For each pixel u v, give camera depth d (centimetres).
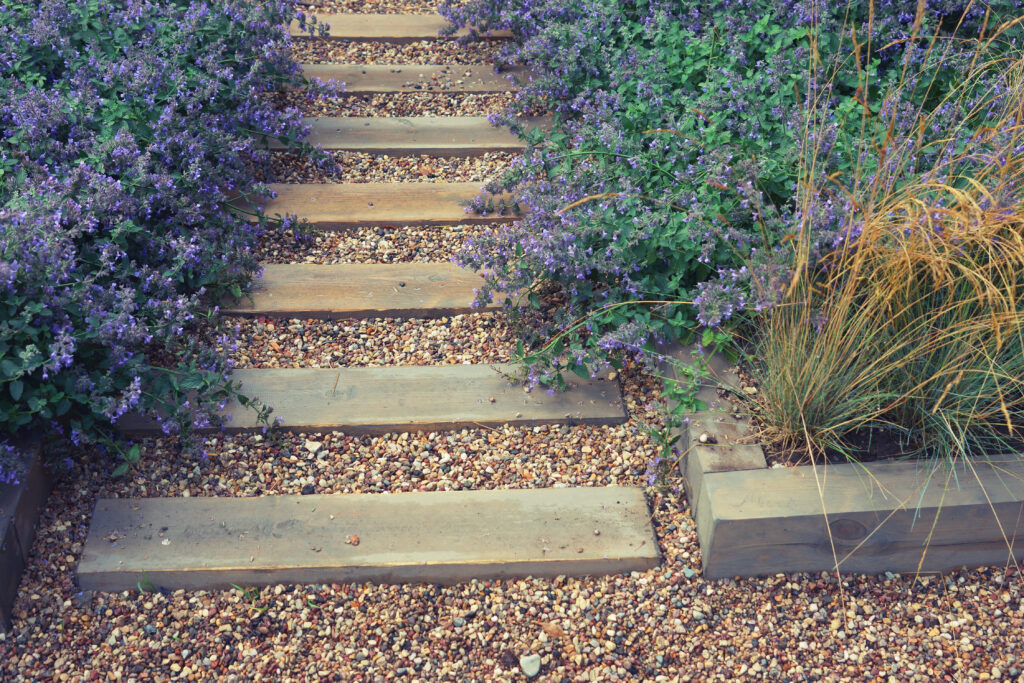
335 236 427
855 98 373
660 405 346
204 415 322
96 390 303
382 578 295
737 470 298
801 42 428
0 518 282
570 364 342
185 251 356
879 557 296
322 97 514
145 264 359
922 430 307
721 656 277
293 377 356
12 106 378
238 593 292
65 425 323
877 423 311
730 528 283
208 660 275
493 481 322
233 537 299
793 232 321
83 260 346
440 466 328
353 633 283
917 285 305
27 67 412
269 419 338
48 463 307
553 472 326
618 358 353
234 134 451
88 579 288
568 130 429
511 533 302
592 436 339
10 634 280
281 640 281
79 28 444
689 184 368
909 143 339
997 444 306
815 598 293
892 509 283
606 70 451
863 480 293
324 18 583
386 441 338
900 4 435
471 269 405
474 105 511
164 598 290
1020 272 307
